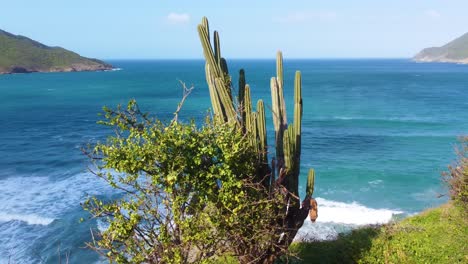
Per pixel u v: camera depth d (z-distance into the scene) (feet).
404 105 229.86
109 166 25.80
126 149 25.81
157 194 26.61
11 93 307.17
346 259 41.01
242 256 29.32
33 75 543.80
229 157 26.48
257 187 29.32
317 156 118.32
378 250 41.93
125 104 236.43
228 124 29.60
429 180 96.37
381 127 162.71
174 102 249.34
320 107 221.46
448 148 126.72
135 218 24.66
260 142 32.27
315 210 33.78
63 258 58.75
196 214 26.27
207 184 26.61
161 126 26.73
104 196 81.00
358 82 412.57
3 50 630.74
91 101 256.93
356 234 47.67
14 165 105.09
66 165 104.47
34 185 88.94
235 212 26.27
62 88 355.56
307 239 55.88
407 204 82.38
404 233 46.42
